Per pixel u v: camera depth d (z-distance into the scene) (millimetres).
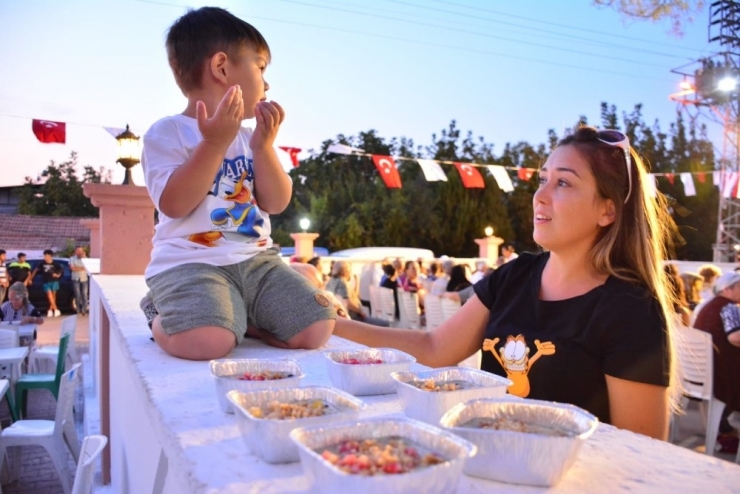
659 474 794
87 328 12180
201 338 1538
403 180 30453
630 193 1664
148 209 5316
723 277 4480
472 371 1120
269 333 1834
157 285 1735
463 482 764
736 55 13305
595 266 1684
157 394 1192
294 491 717
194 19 1872
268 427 792
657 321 1555
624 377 1520
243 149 1951
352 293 8383
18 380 5629
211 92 1854
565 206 1684
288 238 28562
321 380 1370
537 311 1738
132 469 2285
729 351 4281
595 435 958
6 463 4648
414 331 2078
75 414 6102
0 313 7848
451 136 31609
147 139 1788
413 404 1007
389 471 636
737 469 814
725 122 14859
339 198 28672
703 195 22953
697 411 5543
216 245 1810
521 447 740
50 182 38750
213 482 743
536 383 1663
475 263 15242
